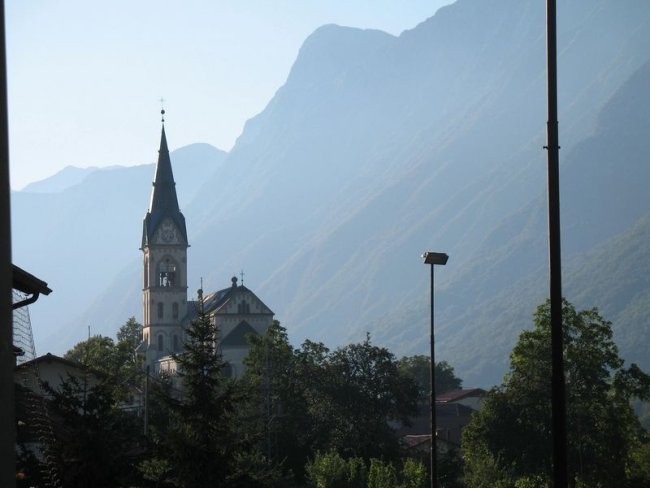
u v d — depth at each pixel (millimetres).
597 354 104938
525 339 107562
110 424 41312
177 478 44531
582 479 101250
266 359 129250
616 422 102688
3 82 12664
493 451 106688
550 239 25766
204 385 47031
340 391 129250
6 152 12656
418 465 97000
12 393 12477
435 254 55188
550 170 25906
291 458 116438
